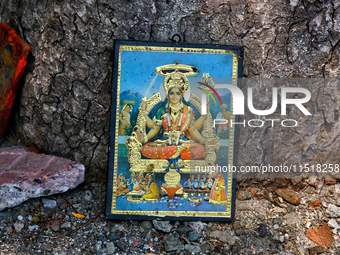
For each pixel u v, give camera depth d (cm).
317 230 126
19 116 137
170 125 128
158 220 127
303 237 125
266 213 129
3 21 138
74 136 132
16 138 138
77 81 129
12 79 133
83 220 126
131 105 127
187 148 128
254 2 127
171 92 127
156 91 127
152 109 127
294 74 130
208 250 121
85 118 131
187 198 128
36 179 124
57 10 127
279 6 127
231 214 128
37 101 133
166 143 128
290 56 129
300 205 131
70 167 127
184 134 128
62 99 131
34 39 132
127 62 126
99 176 134
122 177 127
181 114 128
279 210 130
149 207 127
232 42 129
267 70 130
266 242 124
